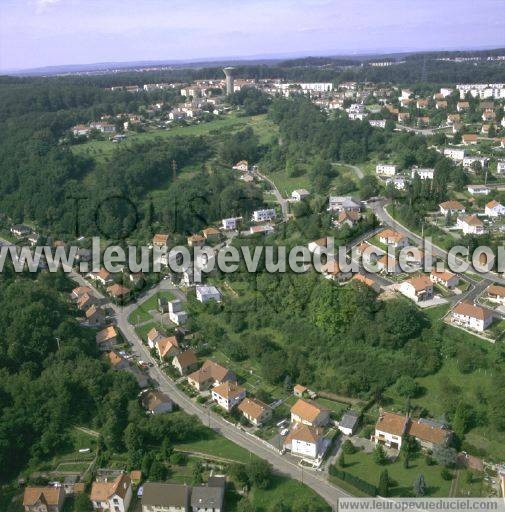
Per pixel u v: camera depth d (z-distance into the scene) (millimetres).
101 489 89688
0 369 113875
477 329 116062
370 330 118812
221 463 96375
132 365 127438
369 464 94625
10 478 97812
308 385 117250
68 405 106875
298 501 85562
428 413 104625
